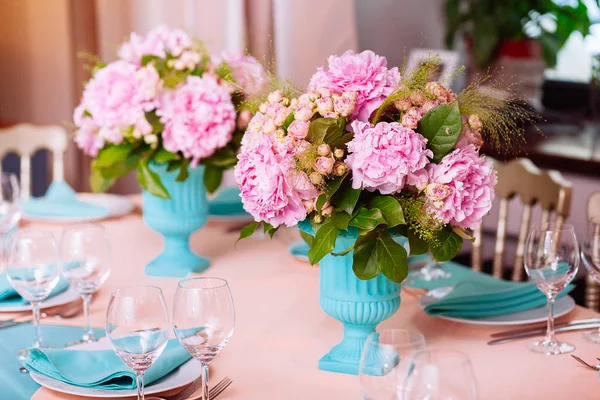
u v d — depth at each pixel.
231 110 1.58
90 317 1.43
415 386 0.79
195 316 0.98
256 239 1.97
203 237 1.98
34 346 1.28
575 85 3.60
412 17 3.79
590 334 1.33
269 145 1.08
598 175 2.74
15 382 1.14
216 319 0.98
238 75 1.60
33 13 3.04
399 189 1.09
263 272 1.70
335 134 1.08
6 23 3.02
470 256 2.99
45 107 3.11
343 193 1.09
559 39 3.46
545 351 1.25
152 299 0.98
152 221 1.68
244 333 1.35
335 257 1.16
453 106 1.08
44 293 1.31
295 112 1.08
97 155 1.72
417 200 1.09
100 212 2.11
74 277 1.32
